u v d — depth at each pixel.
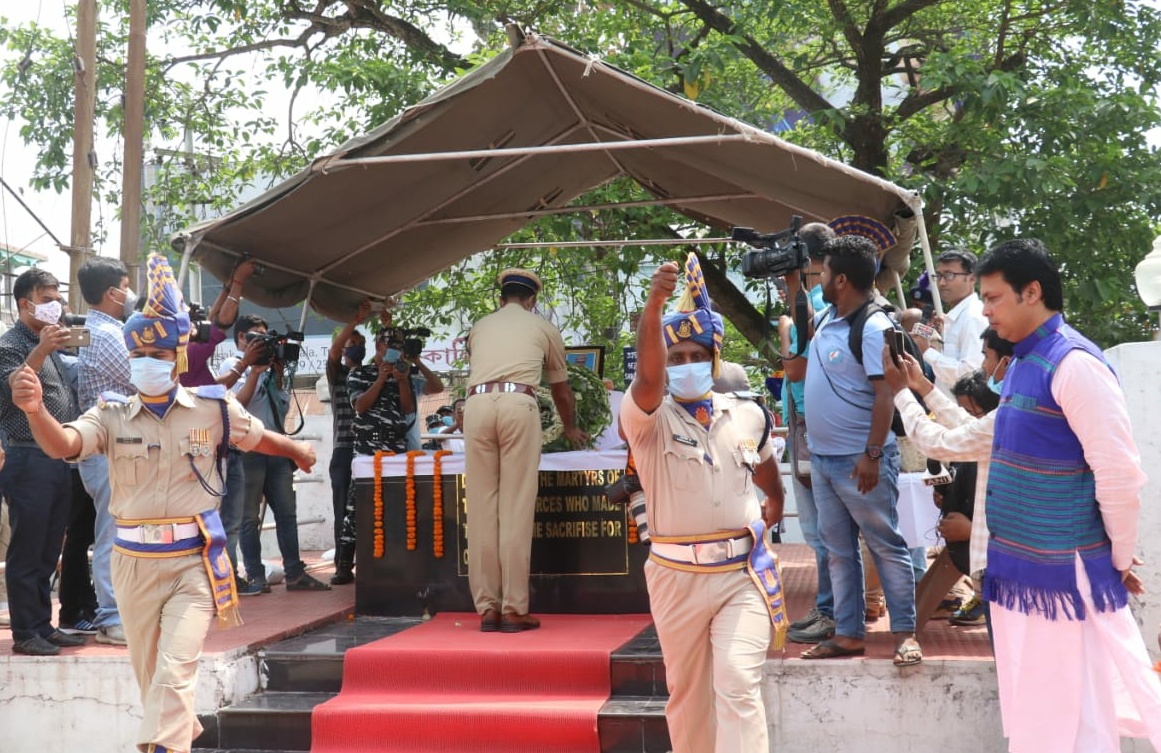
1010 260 3.66
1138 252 11.76
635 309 13.23
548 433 6.68
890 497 5.05
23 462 5.89
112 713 5.72
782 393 6.74
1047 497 3.62
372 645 5.88
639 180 8.35
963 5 13.91
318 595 7.71
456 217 8.08
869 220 6.11
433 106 6.12
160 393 4.64
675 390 4.14
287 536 7.99
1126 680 3.54
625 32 13.31
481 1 13.81
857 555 5.18
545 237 11.97
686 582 4.06
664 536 4.12
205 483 4.70
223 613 4.68
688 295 4.18
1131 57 12.68
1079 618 3.56
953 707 4.91
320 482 11.23
